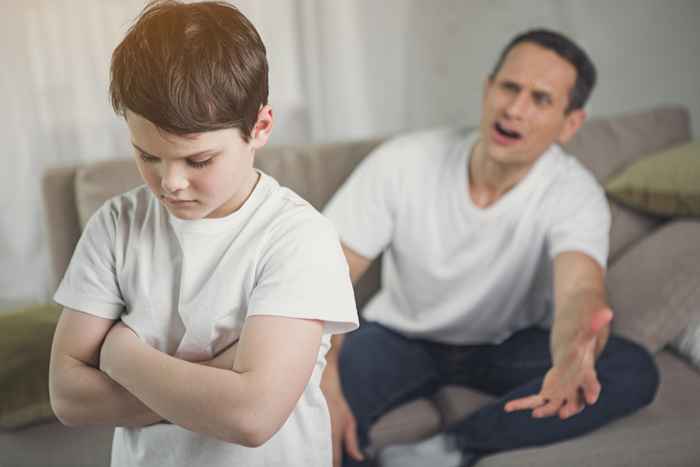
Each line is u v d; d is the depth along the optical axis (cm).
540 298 157
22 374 130
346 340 154
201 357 82
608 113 241
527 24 229
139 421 81
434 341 156
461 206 151
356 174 158
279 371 73
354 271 154
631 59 236
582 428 125
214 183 72
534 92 142
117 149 219
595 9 229
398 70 229
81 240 85
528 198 149
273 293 76
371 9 222
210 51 68
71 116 214
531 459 119
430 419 140
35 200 220
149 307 82
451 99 234
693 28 234
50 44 207
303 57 221
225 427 73
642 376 130
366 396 139
